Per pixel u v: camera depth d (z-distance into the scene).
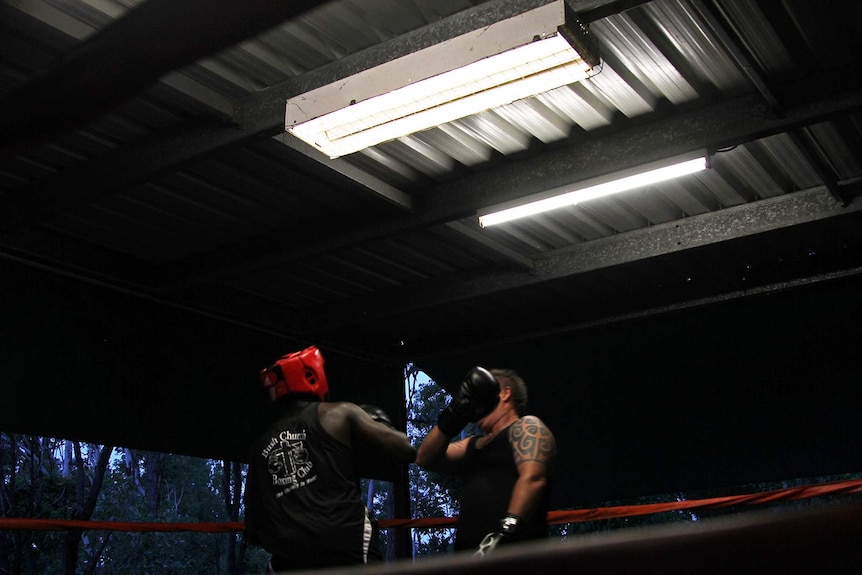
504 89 4.12
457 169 5.77
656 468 8.14
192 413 7.00
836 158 5.62
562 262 7.04
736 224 6.29
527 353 8.66
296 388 2.91
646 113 5.13
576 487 8.51
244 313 7.60
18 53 4.30
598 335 8.29
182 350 7.07
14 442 16.16
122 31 1.83
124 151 5.16
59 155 5.32
